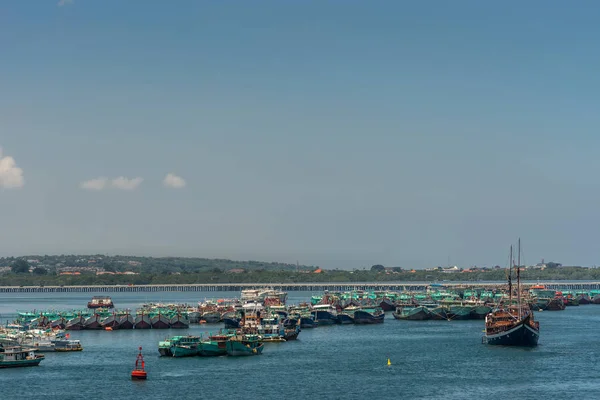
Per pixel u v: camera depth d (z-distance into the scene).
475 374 196.88
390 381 188.00
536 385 182.00
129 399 168.12
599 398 168.12
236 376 195.00
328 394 173.00
